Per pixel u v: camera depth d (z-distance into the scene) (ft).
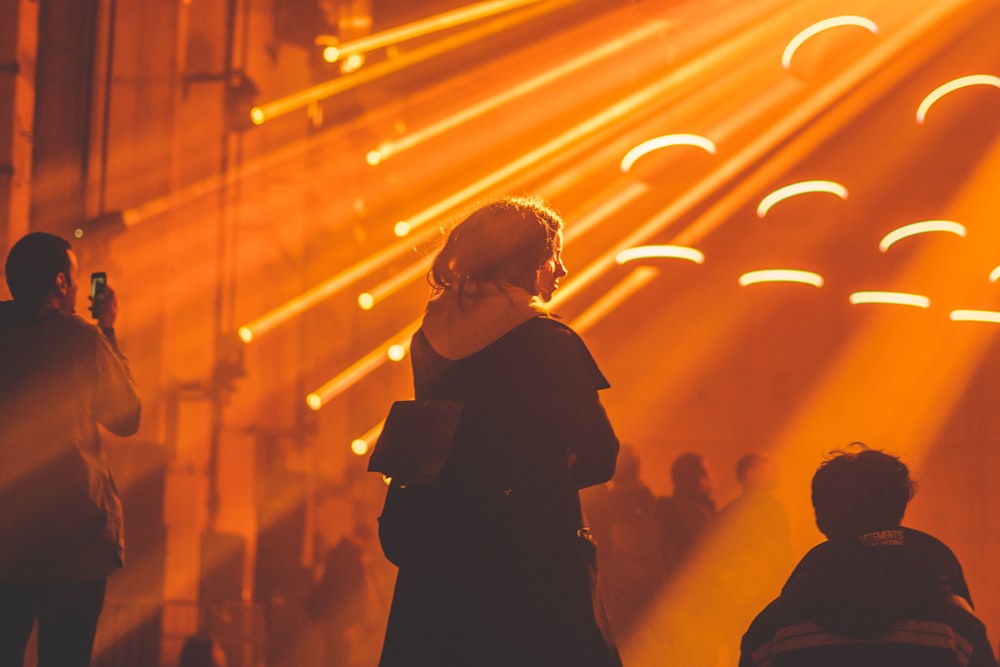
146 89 34.55
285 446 49.26
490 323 10.05
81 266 30.30
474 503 9.61
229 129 38.34
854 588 10.38
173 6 34.81
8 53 26.55
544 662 9.27
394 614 9.85
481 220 10.51
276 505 47.34
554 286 10.89
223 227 37.40
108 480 13.80
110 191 33.71
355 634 37.88
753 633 10.95
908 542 10.71
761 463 28.35
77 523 13.24
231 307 38.96
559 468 9.75
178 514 35.99
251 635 37.35
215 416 38.04
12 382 13.41
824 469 11.26
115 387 13.91
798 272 59.88
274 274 48.67
